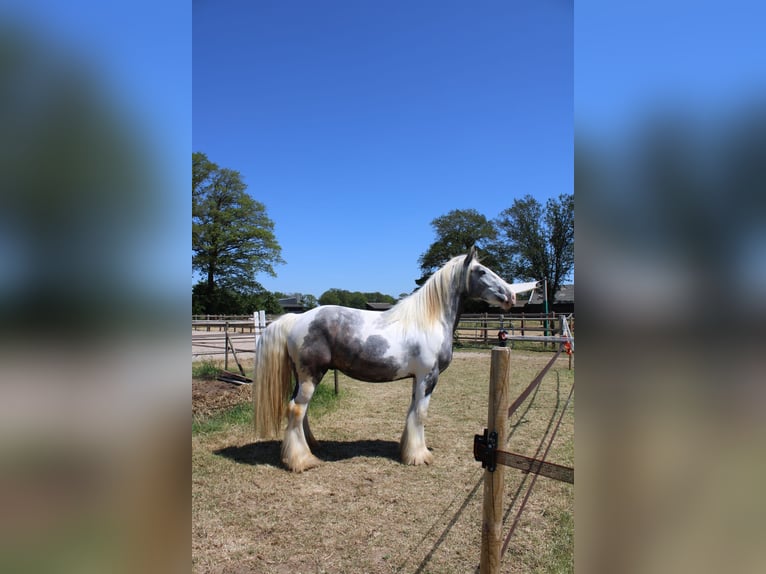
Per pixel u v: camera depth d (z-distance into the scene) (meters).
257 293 36.50
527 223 38.84
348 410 6.48
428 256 41.75
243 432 5.16
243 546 2.86
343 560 2.71
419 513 3.29
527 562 2.66
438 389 7.91
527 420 5.64
